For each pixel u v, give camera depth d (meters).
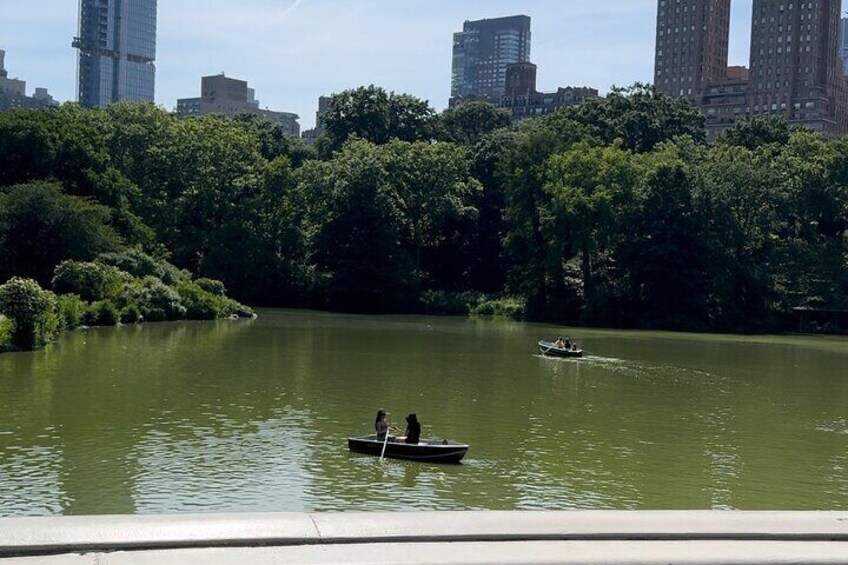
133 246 80.31
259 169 102.44
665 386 43.03
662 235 89.81
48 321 50.19
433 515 8.54
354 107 121.94
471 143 134.00
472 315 98.06
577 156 92.88
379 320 84.62
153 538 7.73
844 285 95.75
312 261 102.00
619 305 90.56
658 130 118.12
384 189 97.81
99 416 29.55
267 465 23.56
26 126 79.19
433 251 109.06
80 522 7.99
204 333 62.31
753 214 96.81
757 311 93.88
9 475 21.89
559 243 92.25
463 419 31.86
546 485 22.61
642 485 23.05
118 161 95.38
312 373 42.44
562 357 54.62
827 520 8.75
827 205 98.38
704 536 8.33
